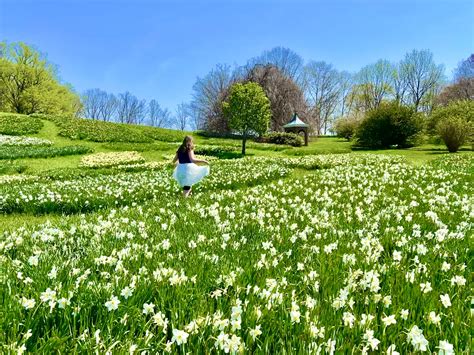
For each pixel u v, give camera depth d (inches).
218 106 2662.4
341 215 268.8
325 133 3683.6
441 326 95.4
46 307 99.3
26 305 95.6
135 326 93.2
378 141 1770.4
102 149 1375.5
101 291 108.6
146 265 142.2
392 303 107.0
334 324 95.0
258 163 924.0
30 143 1322.6
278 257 157.8
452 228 221.0
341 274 129.8
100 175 746.2
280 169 712.4
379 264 142.0
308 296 105.8
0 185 637.3
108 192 445.7
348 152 1483.8
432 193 370.0
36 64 2807.6
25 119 1745.8
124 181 587.8
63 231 219.3
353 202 341.1
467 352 80.7
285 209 299.6
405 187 439.8
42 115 1903.3
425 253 158.1
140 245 174.4
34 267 139.7
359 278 127.4
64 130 1595.7
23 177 756.6
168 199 387.9
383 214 258.8
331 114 3641.7
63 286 114.7
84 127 1737.2
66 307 97.7
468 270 140.6
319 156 1161.4
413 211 283.0
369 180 500.7
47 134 1552.7
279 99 2598.4
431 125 1850.4
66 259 158.7
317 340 85.7
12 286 116.8
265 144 1748.3
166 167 913.5
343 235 197.9
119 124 2031.3
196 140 1969.7
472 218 247.9
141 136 1715.1
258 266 136.5
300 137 1994.3
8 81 2716.5
